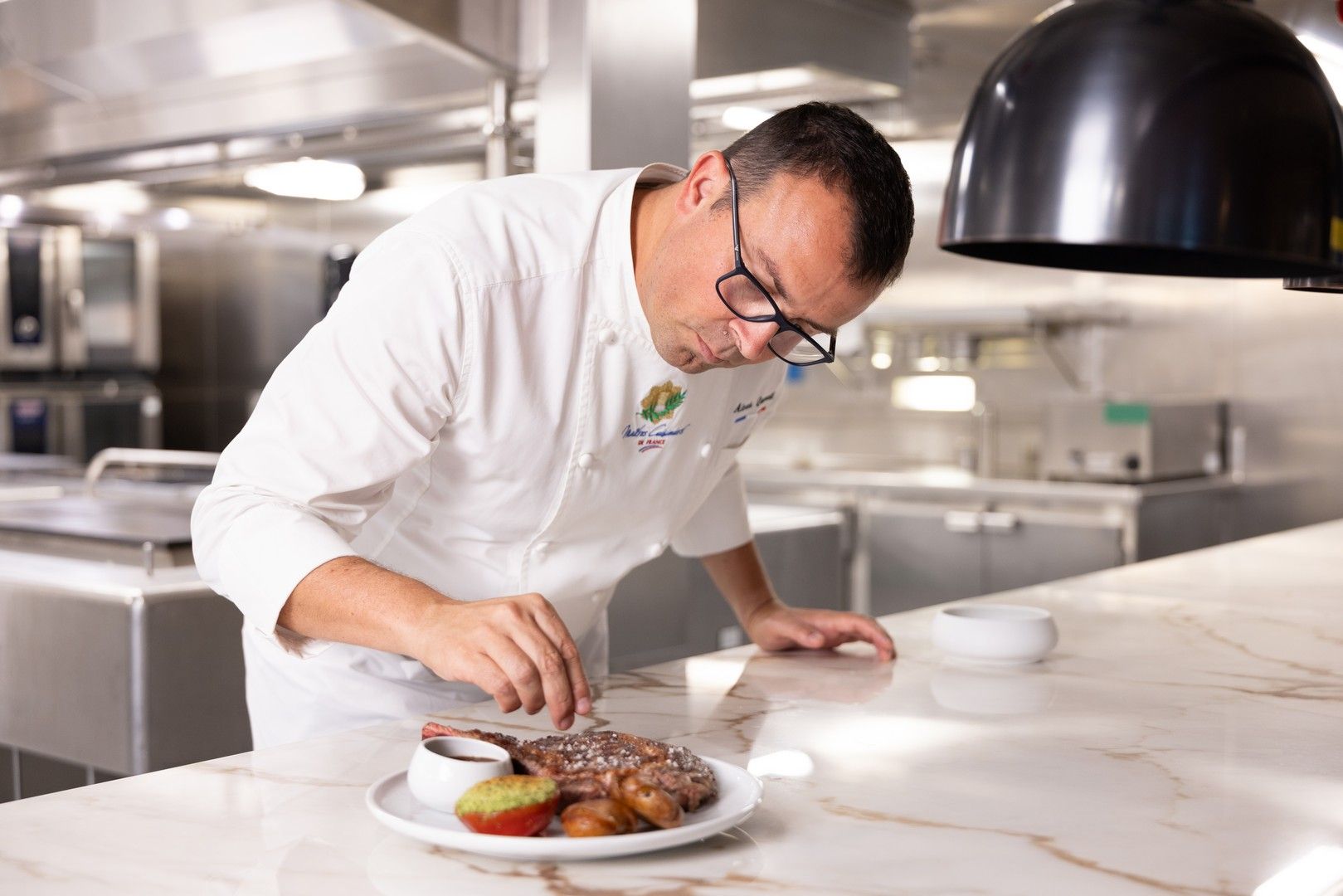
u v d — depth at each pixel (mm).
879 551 4117
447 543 1352
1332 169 884
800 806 910
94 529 2463
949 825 872
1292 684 1313
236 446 1164
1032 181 891
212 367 5754
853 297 1079
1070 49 895
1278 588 1910
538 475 1312
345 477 1146
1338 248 894
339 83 2625
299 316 5402
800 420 4891
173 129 2959
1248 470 4059
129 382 5367
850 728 1137
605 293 1260
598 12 2096
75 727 2146
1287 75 874
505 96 2205
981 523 3867
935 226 4422
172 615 2086
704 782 868
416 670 1385
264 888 748
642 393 1320
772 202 1056
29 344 4949
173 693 2092
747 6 2945
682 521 1523
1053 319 4332
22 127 3232
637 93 2180
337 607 1032
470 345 1194
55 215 4184
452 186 4664
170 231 5215
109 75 2846
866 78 3309
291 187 3377
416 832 783
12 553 2504
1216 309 4078
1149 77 860
